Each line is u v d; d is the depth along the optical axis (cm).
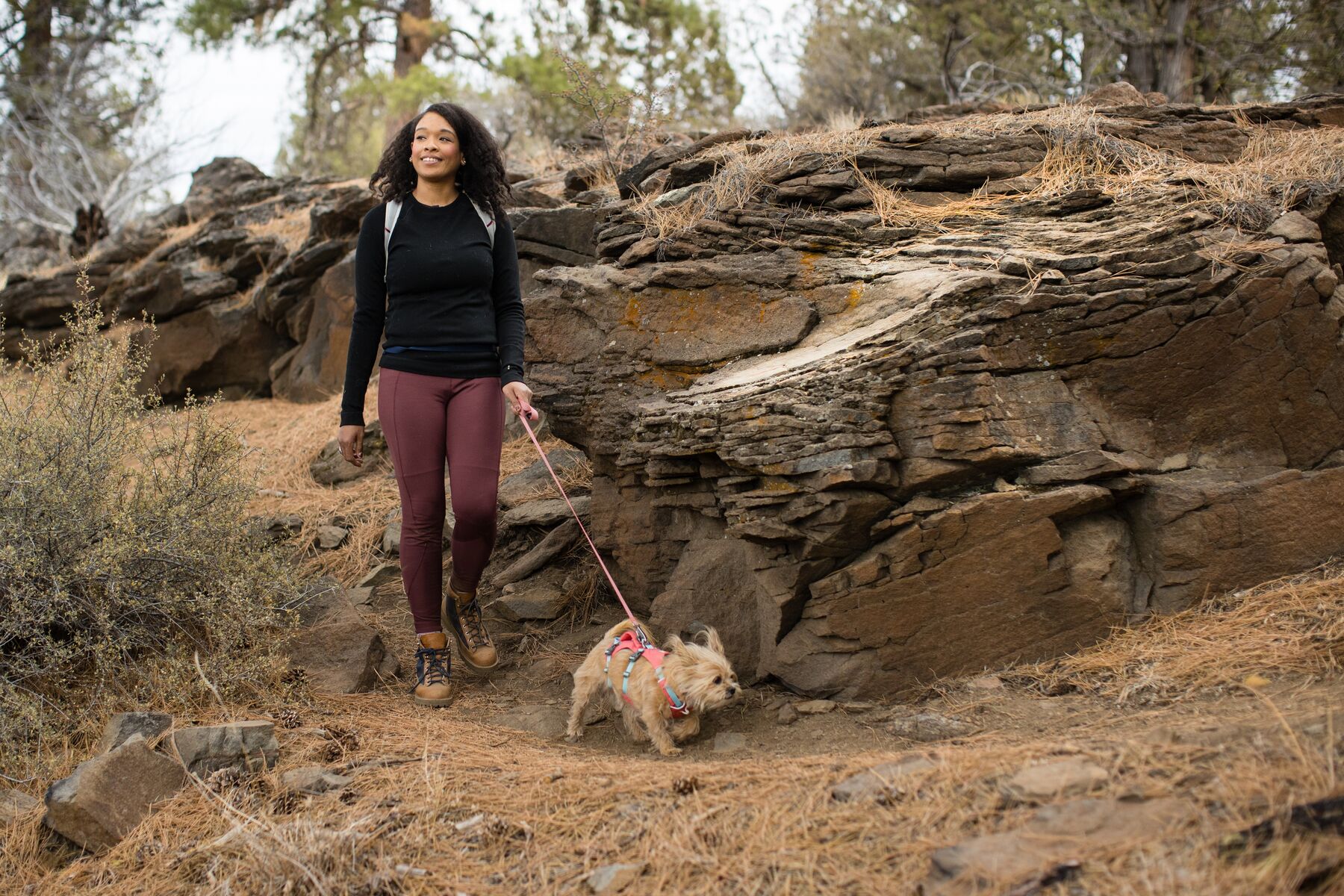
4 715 375
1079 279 405
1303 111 555
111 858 313
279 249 1059
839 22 1675
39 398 484
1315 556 390
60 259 1630
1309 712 286
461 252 429
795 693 410
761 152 584
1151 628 385
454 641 494
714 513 439
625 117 864
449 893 277
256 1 1741
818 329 459
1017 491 388
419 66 1591
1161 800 247
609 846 287
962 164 518
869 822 273
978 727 347
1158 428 409
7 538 409
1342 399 405
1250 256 404
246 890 287
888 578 390
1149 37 1257
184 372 1035
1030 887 225
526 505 606
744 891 256
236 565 457
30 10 1980
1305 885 207
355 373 448
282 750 367
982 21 1404
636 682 376
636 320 484
